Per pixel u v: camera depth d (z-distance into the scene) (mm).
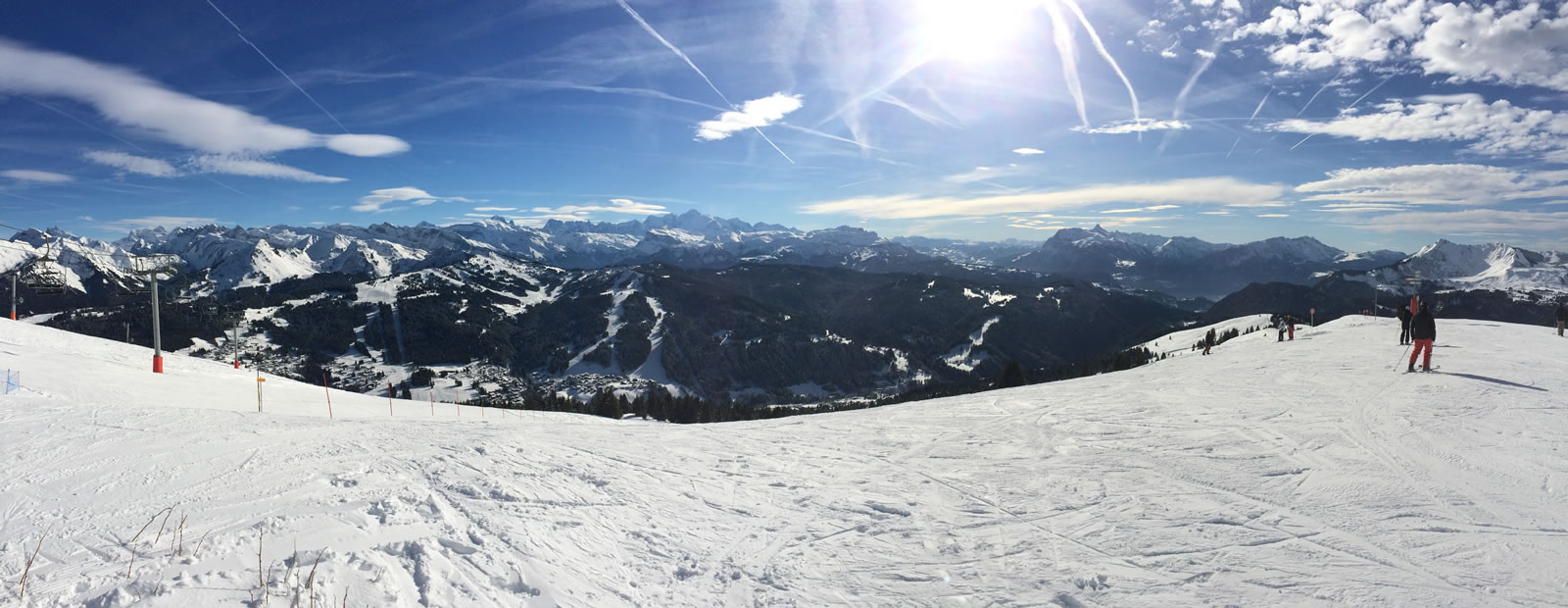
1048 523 7039
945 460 10039
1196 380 18453
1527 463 8406
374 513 6168
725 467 9492
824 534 6750
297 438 9820
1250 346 30484
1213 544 6273
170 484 7016
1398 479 7996
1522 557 5750
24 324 31641
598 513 6926
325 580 4621
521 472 8250
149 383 18797
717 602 5223
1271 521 6816
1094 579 5609
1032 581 5621
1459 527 6461
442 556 5320
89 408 12148
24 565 4746
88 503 6301
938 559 6117
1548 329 28359
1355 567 5672
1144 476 8672
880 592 5418
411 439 10000
